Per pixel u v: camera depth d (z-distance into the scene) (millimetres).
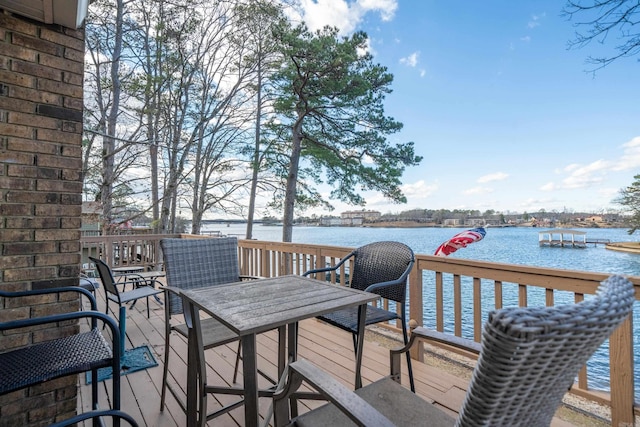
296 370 993
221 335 1702
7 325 1154
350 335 3012
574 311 558
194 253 2158
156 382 2186
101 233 9094
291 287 1726
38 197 1663
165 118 10008
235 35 10391
